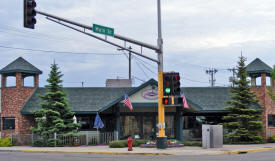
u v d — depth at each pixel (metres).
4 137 33.19
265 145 29.09
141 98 31.25
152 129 32.34
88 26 19.22
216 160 18.78
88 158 20.52
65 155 22.69
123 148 26.88
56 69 31.38
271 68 35.31
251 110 31.11
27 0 15.42
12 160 19.64
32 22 15.51
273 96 32.16
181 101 23.61
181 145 27.61
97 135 31.08
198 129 34.78
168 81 23.34
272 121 34.97
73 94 35.44
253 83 35.97
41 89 35.62
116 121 31.28
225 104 34.62
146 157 21.09
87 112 32.88
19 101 33.31
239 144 30.38
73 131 30.41
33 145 30.05
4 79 34.16
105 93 35.66
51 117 29.88
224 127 31.88
